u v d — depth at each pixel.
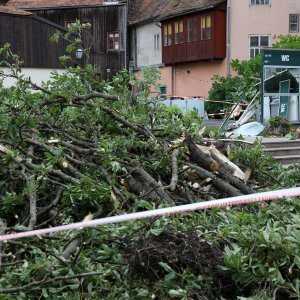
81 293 3.08
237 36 30.91
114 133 5.40
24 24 21.61
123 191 4.20
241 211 4.06
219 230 3.48
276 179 5.70
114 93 5.97
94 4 34.44
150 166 4.81
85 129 5.36
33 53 21.86
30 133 4.94
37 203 4.30
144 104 6.18
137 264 3.23
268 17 30.95
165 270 3.21
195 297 3.14
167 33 34.88
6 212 4.09
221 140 6.11
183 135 4.95
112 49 34.88
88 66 5.84
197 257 3.27
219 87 25.53
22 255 3.46
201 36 32.03
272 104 15.23
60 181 4.34
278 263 3.23
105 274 3.09
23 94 5.32
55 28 22.34
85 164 4.55
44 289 3.04
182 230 3.48
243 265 3.16
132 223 3.38
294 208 4.29
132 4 38.34
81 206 4.18
